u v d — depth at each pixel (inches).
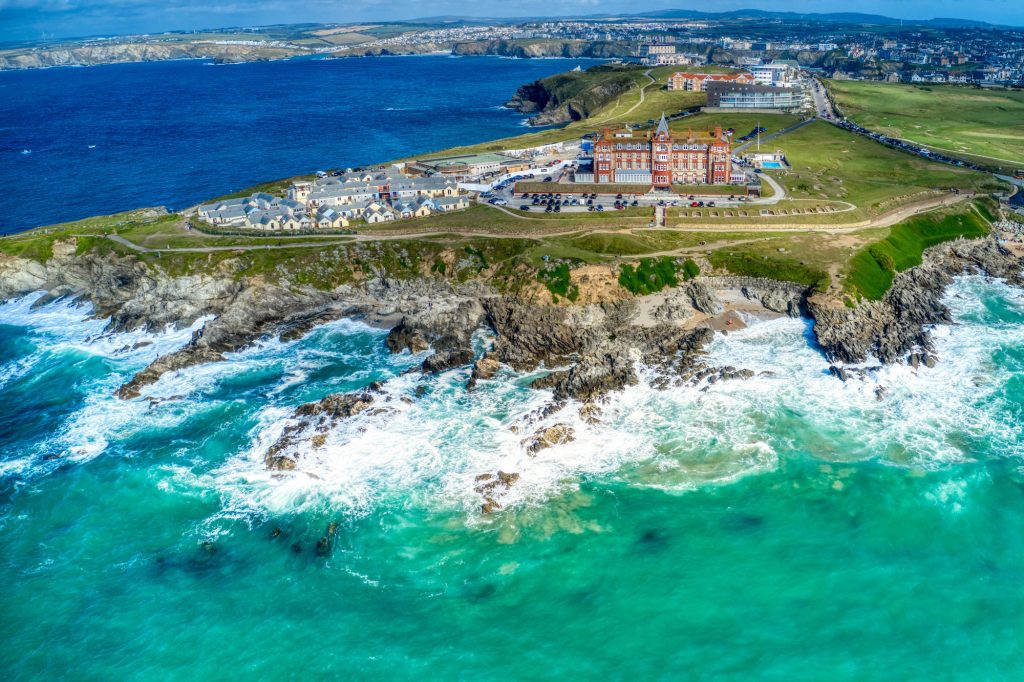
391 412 4461.1
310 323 5743.1
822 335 5036.9
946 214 6875.0
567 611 3100.4
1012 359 4761.3
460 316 5536.4
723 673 2783.0
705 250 6053.2
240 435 4375.0
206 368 5142.7
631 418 4325.8
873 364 4729.3
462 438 4222.4
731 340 5147.6
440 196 7726.4
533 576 3284.9
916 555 3282.5
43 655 2994.6
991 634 2893.7
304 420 4411.9
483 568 3339.1
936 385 4500.5
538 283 5674.2
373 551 3462.1
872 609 3034.0
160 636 3065.9
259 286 6023.6
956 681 2714.1
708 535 3462.1
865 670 2770.7
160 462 4173.2
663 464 3946.9
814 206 6884.8
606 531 3516.2
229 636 3053.6
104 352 5447.8
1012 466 3777.1
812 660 2817.4
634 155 7706.7
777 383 4586.6
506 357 5009.8
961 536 3368.6
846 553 3312.0
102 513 3789.4
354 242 6417.3
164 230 6899.6
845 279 5580.7
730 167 7736.2
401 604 3171.8
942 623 2955.2
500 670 2847.0
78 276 6540.4
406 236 6496.1
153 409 4672.7
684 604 3102.9
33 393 4940.9
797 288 5600.4
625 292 5620.1
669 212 6825.8
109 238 6712.6
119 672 2910.9
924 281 5940.0
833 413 4284.0
